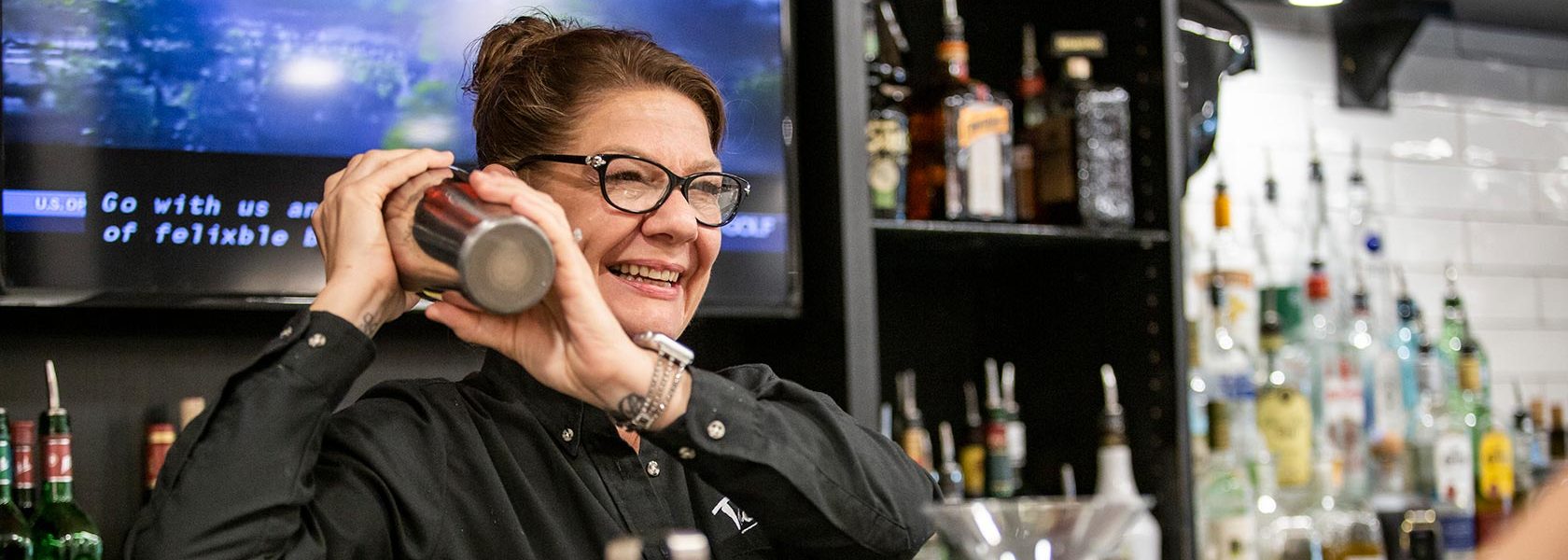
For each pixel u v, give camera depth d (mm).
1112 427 2209
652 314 1322
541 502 1330
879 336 2428
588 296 1102
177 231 1840
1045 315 2451
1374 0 3062
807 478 1196
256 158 1882
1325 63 3125
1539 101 3402
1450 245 3260
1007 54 2477
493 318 1132
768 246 2072
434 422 1314
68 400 1876
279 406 1149
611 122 1324
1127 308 2322
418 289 1200
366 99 1941
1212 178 2961
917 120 2217
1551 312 3369
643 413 1131
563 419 1356
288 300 1881
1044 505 1034
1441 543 2707
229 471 1128
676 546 726
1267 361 2574
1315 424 2672
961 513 1028
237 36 1882
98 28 1814
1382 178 3184
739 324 2232
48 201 1781
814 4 2119
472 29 1997
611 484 1361
